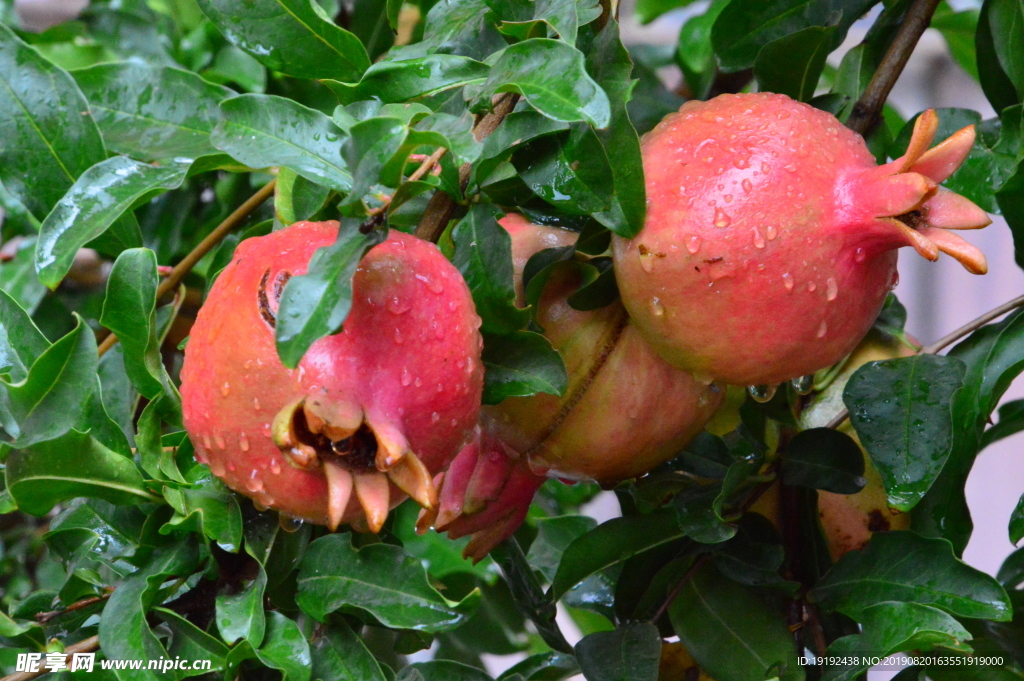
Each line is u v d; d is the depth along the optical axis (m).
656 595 0.94
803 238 0.84
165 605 0.87
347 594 0.86
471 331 0.83
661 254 0.85
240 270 0.82
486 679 0.91
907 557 0.91
